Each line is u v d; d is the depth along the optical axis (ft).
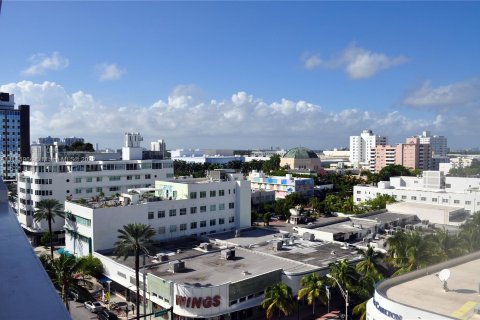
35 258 30.73
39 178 406.41
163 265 243.19
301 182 636.48
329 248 279.49
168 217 317.22
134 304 239.50
